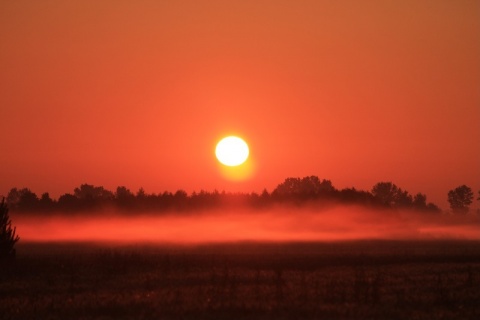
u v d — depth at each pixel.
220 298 76.31
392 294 82.19
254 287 86.81
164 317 65.38
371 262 133.38
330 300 76.31
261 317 65.25
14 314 68.50
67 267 113.44
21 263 119.25
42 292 85.88
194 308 69.31
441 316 67.69
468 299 78.75
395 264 129.12
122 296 79.44
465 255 150.75
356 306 71.94
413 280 97.19
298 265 125.00
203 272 107.56
